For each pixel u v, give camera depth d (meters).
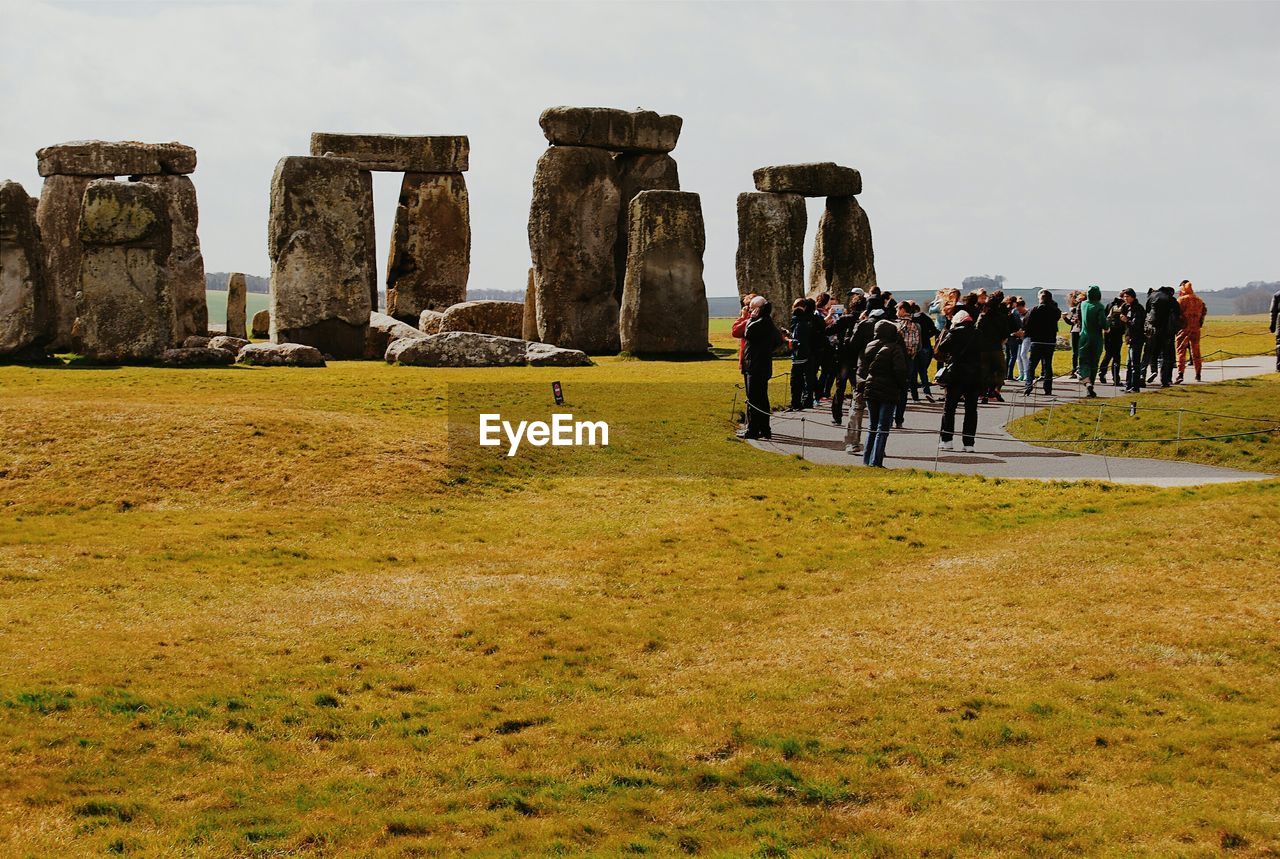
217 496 19.98
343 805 9.81
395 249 58.50
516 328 48.81
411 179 58.22
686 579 15.96
